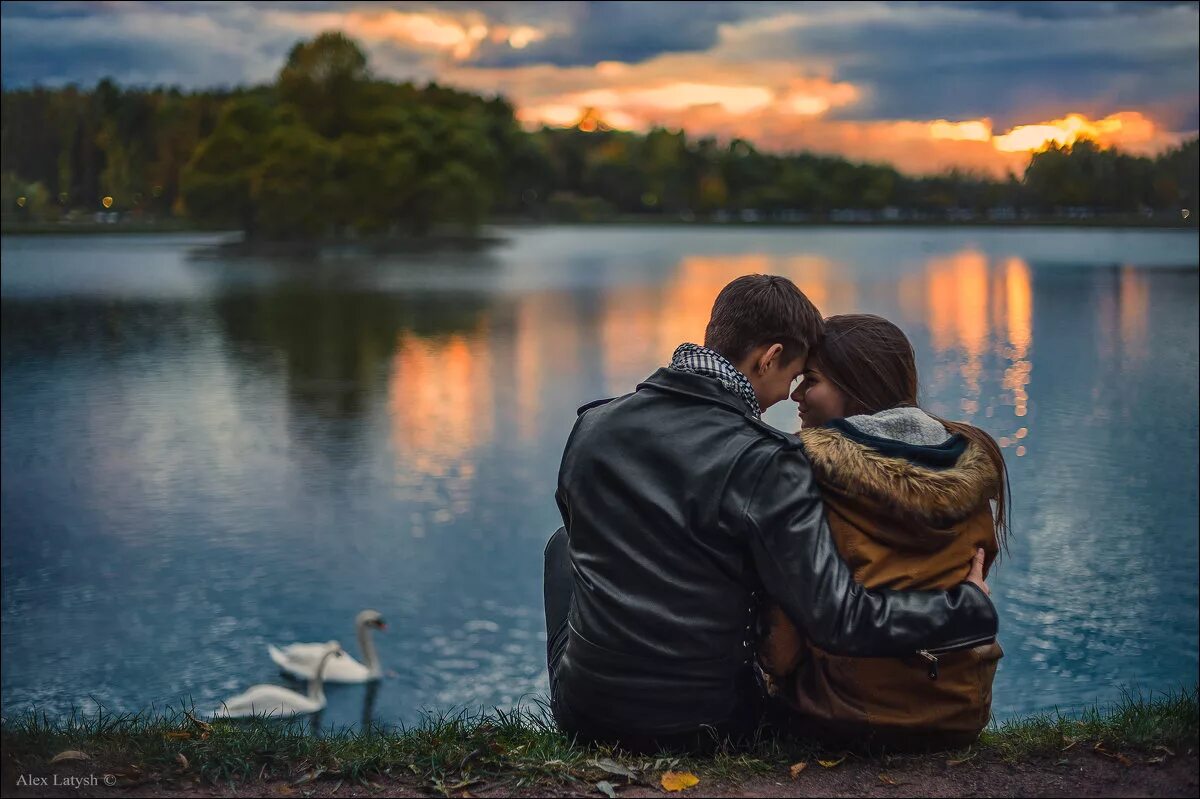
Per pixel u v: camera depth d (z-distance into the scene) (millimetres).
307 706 19312
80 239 186625
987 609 3355
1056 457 34031
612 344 74188
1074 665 18328
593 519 3510
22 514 34781
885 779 3533
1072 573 23578
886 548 3367
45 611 25328
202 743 4148
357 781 3818
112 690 20484
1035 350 54875
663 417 3436
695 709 3566
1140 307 71938
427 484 38125
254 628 24219
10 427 49125
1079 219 56438
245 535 32062
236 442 46031
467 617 24469
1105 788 3479
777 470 3312
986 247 148125
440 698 19875
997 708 15875
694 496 3348
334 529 32312
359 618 21438
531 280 128000
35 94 187250
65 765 3967
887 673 3523
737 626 3498
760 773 3582
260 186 163875
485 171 191250
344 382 61219
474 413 51625
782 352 3635
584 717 3711
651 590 3457
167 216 197500
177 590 26969
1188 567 23625
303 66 182500
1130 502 29141
